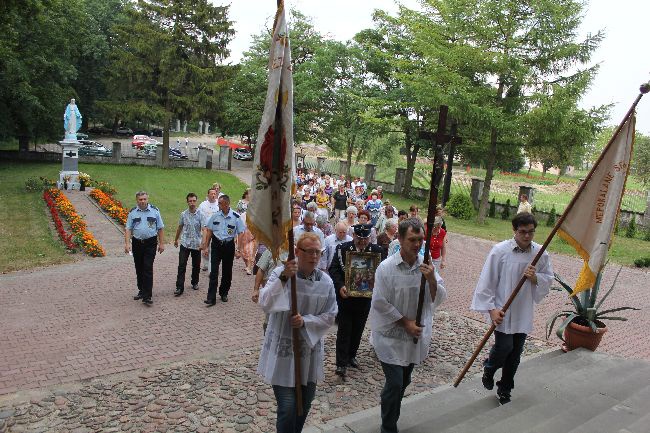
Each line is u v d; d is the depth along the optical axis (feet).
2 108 107.45
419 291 13.75
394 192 116.78
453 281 41.50
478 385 19.36
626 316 33.58
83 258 42.47
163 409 17.81
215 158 143.33
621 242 68.49
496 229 77.61
